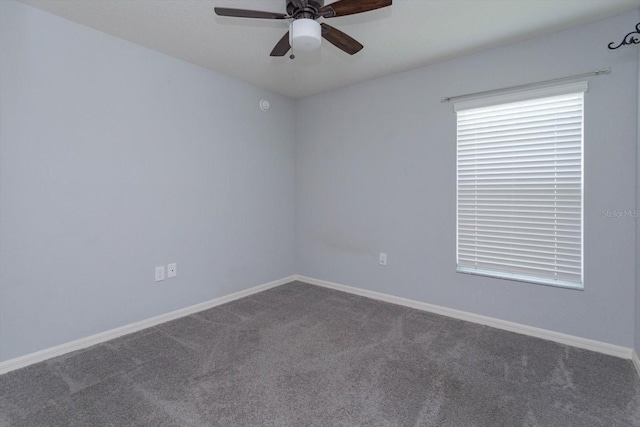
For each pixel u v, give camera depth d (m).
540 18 2.19
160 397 1.75
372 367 2.06
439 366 2.07
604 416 1.60
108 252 2.44
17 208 2.03
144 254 2.65
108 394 1.77
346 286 3.64
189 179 2.94
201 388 1.83
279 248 3.88
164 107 2.75
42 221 2.13
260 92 3.58
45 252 2.14
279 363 2.10
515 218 2.59
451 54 2.73
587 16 2.16
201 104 3.02
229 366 2.07
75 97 2.25
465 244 2.84
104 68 2.38
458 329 2.64
